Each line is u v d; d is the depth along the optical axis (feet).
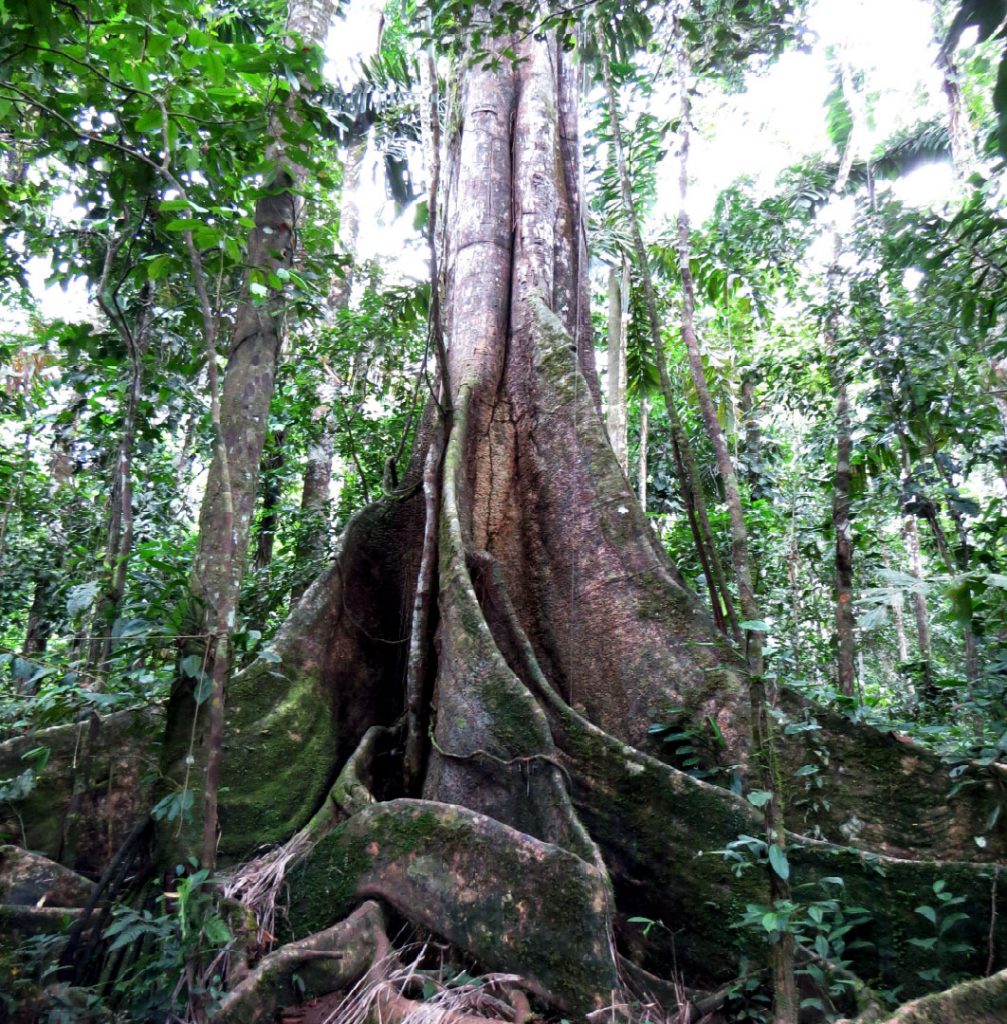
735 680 15.88
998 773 13.53
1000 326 23.85
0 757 15.75
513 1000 10.80
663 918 13.06
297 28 20.89
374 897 12.55
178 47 14.78
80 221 19.12
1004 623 19.63
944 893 11.68
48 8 13.25
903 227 20.29
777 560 36.70
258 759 15.43
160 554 22.72
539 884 11.60
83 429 26.48
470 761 14.74
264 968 10.64
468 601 16.60
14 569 27.68
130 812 15.31
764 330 35.63
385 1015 10.72
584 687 17.76
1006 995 9.31
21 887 13.56
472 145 27.91
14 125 16.38
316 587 19.03
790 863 12.70
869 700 31.35
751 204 31.14
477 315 24.61
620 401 35.17
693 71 17.87
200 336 22.18
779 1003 9.46
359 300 34.14
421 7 18.83
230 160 16.57
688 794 13.62
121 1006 11.17
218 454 12.98
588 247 31.14
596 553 19.12
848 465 23.59
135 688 14.88
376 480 33.09
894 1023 8.73
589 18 17.42
